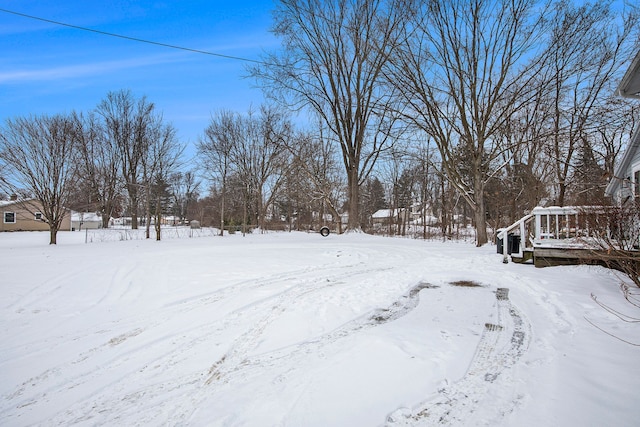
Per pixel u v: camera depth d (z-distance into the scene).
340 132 22.59
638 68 5.65
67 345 4.34
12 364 3.85
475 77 14.93
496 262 9.37
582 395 2.75
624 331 4.13
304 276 8.02
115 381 3.45
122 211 47.66
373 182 61.53
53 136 18.17
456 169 16.77
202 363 3.75
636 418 2.42
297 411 2.73
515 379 3.09
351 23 20.28
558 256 8.23
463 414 2.61
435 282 7.24
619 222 6.57
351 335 4.32
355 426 2.51
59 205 18.78
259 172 37.22
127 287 7.26
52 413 2.95
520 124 18.28
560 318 4.78
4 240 23.48
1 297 6.54
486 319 4.82
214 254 12.18
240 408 2.82
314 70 21.86
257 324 4.88
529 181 18.25
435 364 3.41
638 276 6.29
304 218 43.69
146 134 33.41
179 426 2.66
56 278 8.16
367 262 10.11
